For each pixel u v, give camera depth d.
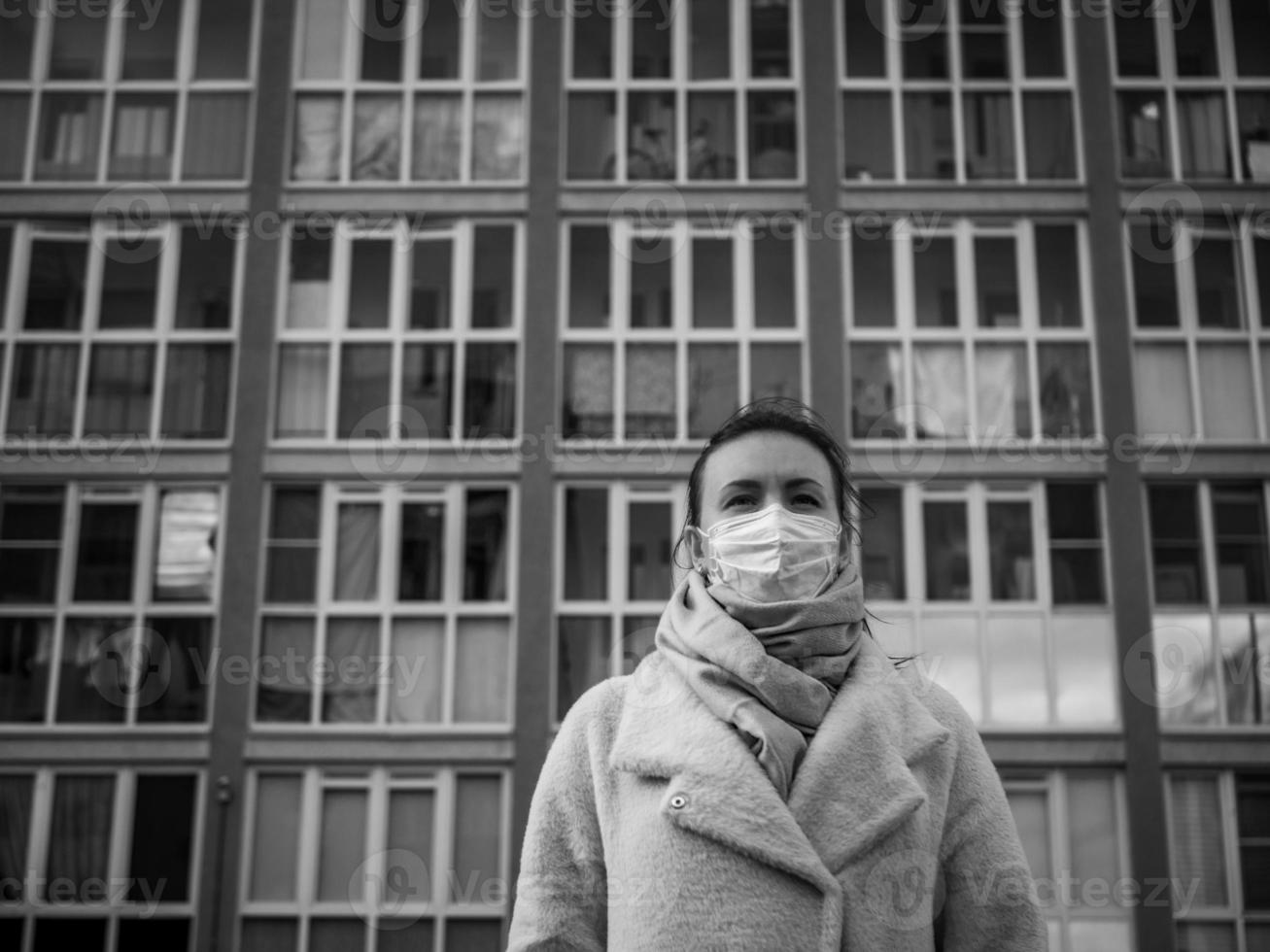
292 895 11.99
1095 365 13.13
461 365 13.10
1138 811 12.11
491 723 12.33
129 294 13.34
